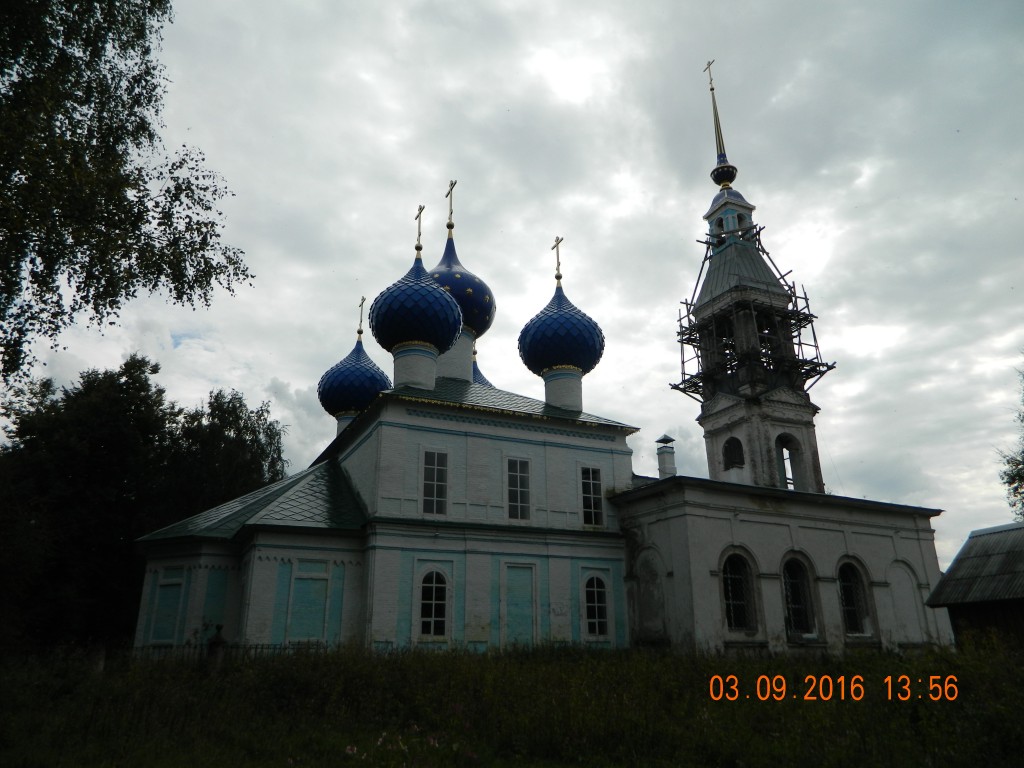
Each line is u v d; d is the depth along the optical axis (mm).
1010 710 11023
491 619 26438
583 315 35188
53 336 15766
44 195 13492
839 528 31688
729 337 47469
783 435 44344
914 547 34188
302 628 24531
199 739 12719
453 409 28328
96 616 35312
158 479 39656
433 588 25969
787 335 46969
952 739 10742
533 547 28078
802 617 29703
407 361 30812
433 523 26391
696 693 15805
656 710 13789
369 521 25594
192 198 17203
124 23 17547
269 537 24984
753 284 46594
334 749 12297
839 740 11258
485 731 13148
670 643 26562
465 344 36062
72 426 35969
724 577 27719
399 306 30750
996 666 13695
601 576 29109
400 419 27453
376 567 25156
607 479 30828
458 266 37438
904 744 10906
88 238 14609
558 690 14883
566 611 27859
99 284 15672
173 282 16828
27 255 14758
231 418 46281
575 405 34094
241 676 17062
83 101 16797
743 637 26719
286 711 15258
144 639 26125
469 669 16875
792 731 11914
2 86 15086
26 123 13664
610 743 12047
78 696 15742
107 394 37281
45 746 12102
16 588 27359
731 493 28531
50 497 33688
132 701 14727
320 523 25984
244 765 11234
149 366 39562
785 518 30016
